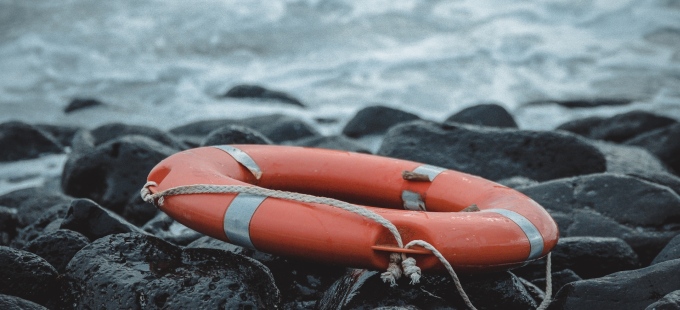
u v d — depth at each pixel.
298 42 12.65
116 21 13.55
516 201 3.66
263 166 4.04
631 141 7.71
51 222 4.61
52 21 13.50
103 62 11.87
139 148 5.84
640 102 10.20
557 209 4.89
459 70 11.41
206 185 3.52
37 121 9.56
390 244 3.26
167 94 10.65
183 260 3.42
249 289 3.27
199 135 7.98
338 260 3.29
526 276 4.14
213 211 3.46
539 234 3.45
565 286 3.60
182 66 11.71
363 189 4.05
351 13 13.88
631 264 4.21
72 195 5.86
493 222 3.36
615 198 4.89
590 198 4.92
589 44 12.53
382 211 3.30
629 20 13.46
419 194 3.96
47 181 7.22
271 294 3.40
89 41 12.65
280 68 11.62
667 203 4.80
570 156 5.79
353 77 11.20
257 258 3.74
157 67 11.67
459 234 3.24
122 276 3.27
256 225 3.35
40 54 12.13
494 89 10.73
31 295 3.50
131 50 12.35
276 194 3.40
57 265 3.82
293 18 13.66
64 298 3.39
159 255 3.42
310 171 4.07
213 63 11.88
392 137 6.11
